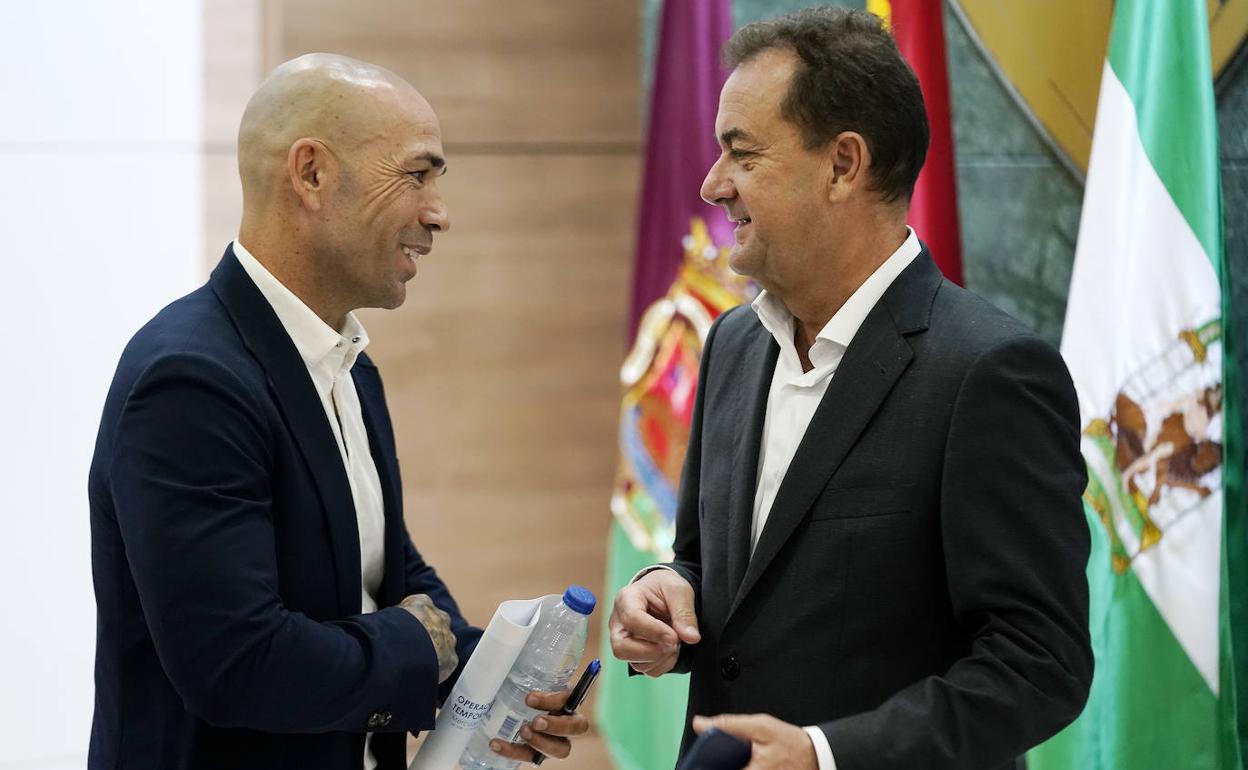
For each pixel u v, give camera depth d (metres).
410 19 3.49
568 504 3.67
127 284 3.38
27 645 3.35
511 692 1.80
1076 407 1.65
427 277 3.56
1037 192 3.01
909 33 2.63
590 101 3.62
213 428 1.60
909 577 1.64
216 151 3.41
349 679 1.63
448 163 3.54
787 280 1.76
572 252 3.64
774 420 1.82
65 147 3.34
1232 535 2.48
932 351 1.67
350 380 1.93
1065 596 1.56
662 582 1.88
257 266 1.76
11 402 3.33
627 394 3.08
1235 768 2.40
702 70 2.92
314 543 1.72
